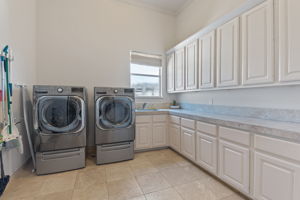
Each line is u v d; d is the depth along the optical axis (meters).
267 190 1.31
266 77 1.54
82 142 2.25
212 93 2.62
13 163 1.92
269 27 1.50
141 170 2.21
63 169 2.15
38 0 2.62
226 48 2.00
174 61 3.30
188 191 1.71
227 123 1.69
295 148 1.12
